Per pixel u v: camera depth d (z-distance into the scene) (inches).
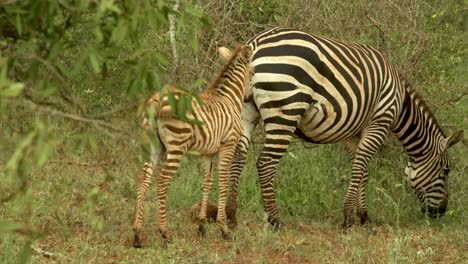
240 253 397.4
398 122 505.4
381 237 447.5
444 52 584.7
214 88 411.2
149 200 483.5
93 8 178.2
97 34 166.7
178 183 522.3
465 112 562.9
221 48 442.6
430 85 566.3
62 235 393.1
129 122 189.2
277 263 385.1
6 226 142.5
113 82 201.3
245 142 457.7
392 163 555.2
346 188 530.6
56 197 227.3
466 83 578.6
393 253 387.9
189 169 543.5
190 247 391.9
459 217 523.5
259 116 457.4
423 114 506.9
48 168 458.0
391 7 572.7
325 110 442.6
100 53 177.5
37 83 183.9
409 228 489.1
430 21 592.1
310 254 401.1
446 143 504.7
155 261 363.6
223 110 400.8
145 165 382.3
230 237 419.2
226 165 412.8
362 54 461.4
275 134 435.2
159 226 390.0
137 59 187.0
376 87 463.8
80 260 356.5
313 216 504.4
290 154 551.2
